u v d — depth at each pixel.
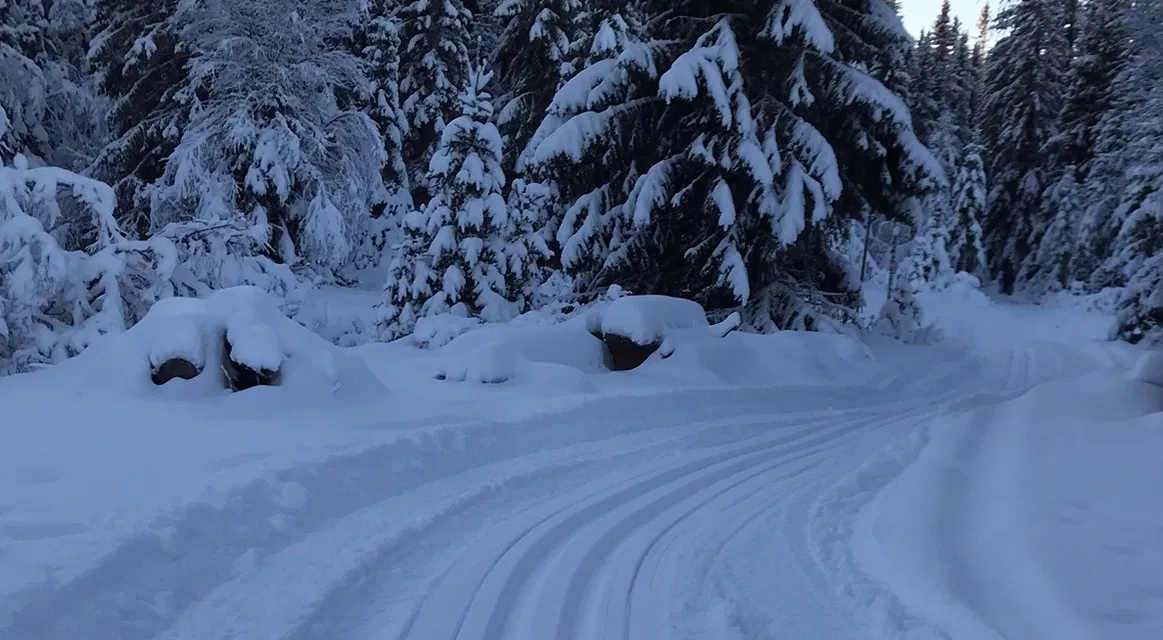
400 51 28.98
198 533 4.22
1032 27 39.22
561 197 18.27
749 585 4.15
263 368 7.84
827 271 18.22
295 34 21.02
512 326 12.62
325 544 4.61
